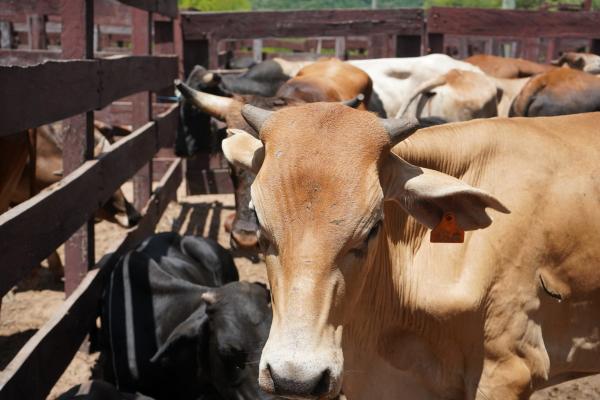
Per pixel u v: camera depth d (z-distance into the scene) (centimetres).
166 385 442
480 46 2272
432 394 349
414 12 1097
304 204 261
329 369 250
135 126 755
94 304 488
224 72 1183
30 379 355
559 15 1120
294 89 666
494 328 329
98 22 1235
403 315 333
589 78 841
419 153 323
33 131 506
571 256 338
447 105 859
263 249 277
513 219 328
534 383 339
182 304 457
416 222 329
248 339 388
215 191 1067
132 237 616
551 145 345
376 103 931
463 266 327
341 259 263
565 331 351
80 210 452
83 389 390
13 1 1198
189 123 967
